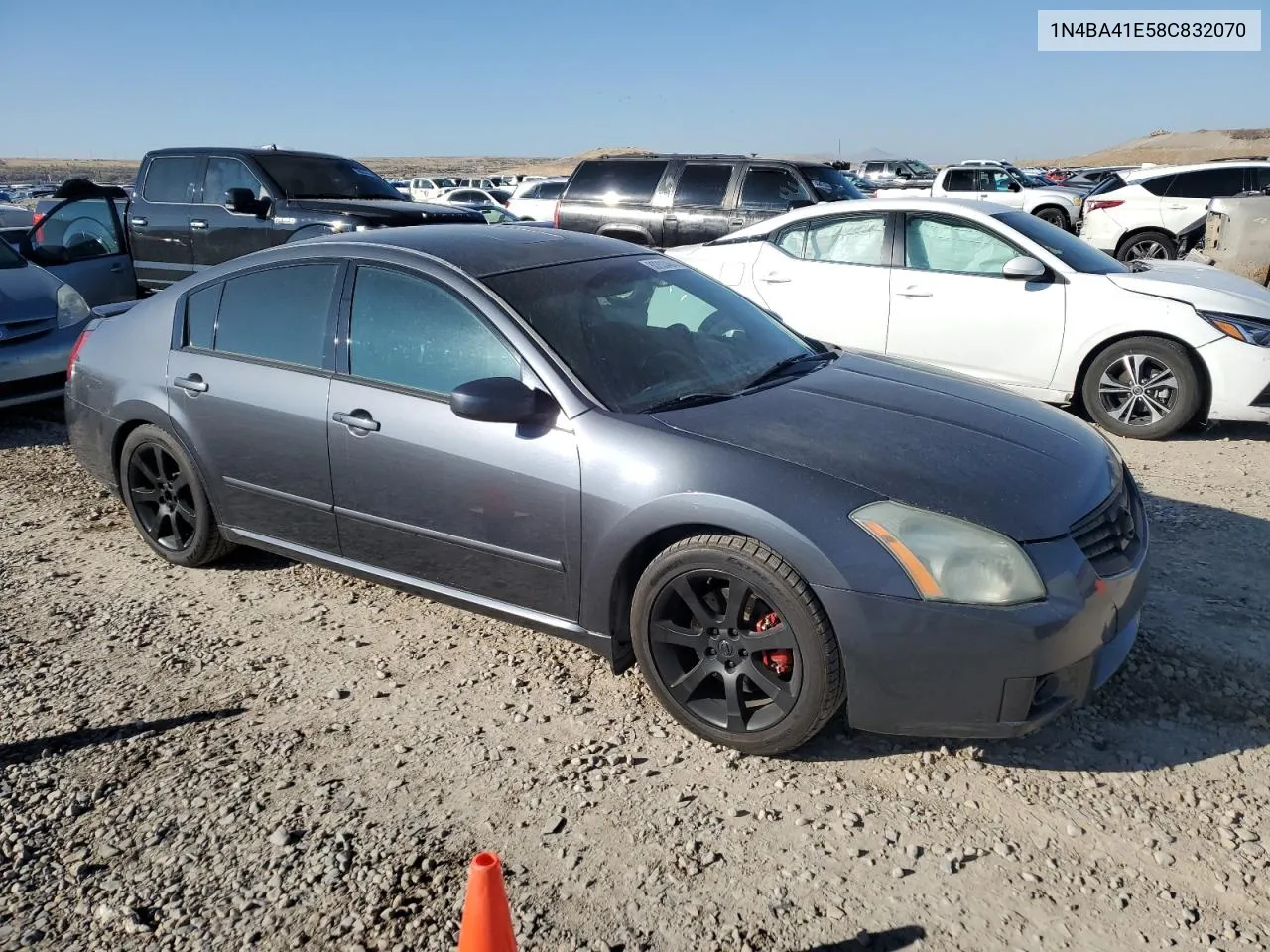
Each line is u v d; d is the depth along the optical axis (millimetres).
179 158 10477
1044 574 2824
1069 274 6664
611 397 3361
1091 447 3445
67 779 3039
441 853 2711
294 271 4055
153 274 10805
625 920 2471
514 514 3385
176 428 4301
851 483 2947
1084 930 2420
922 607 2799
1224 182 15859
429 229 4191
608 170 11773
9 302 6812
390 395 3660
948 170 24797
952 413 3480
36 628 4039
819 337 7500
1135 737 3193
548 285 3715
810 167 10977
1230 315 6219
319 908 2518
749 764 3098
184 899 2555
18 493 5715
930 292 7027
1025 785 2967
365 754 3168
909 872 2625
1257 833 2738
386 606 4227
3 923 2484
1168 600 4082
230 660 3770
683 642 3170
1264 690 3426
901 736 3223
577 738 3246
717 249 8102
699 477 3039
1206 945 2367
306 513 3979
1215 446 6379
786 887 2578
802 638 2914
